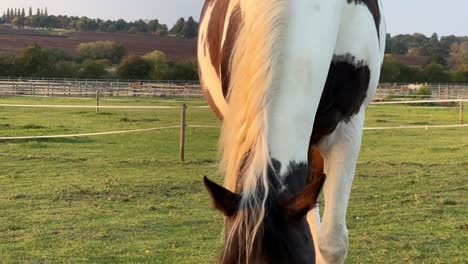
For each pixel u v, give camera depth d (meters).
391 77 48.53
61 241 5.12
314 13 2.54
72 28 116.06
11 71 47.34
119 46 70.94
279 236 1.91
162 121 18.64
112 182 8.03
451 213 6.34
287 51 2.39
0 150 11.59
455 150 12.39
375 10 3.08
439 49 84.06
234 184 2.17
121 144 12.98
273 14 2.37
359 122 3.06
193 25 89.19
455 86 38.56
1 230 5.48
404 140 14.55
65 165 9.77
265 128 2.21
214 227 5.64
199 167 9.61
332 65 2.82
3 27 109.56
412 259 4.66
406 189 7.76
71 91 35.00
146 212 6.29
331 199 3.00
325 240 3.01
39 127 16.22
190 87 36.31
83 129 16.12
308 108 2.44
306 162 2.39
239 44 2.40
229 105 2.35
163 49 78.75
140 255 4.72
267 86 2.28
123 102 27.61
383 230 5.59
